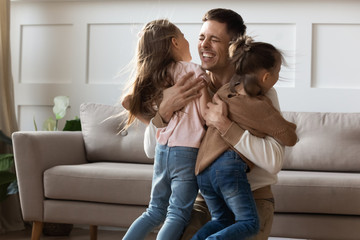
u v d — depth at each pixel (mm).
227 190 1665
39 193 2781
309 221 2490
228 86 1810
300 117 3127
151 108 1956
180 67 1873
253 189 1774
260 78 1702
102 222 2707
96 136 3240
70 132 3188
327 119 3076
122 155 3213
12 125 3729
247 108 1694
